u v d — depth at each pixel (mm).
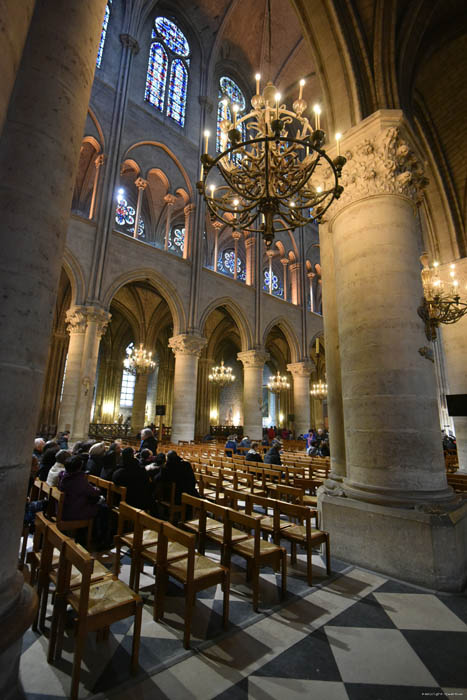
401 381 4770
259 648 2893
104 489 6324
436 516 4195
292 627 3211
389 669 2670
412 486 4516
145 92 19016
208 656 2777
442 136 10359
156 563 3387
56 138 2467
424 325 5090
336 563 4727
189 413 17328
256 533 3586
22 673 2555
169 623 3244
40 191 2328
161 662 2691
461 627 3246
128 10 18312
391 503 4496
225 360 37594
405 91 6852
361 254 5359
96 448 6852
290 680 2533
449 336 10398
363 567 4574
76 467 4895
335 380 6551
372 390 4902
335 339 6684
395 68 6570
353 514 4773
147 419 32312
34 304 2225
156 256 17375
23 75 2443
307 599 3744
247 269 22953
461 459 9789
